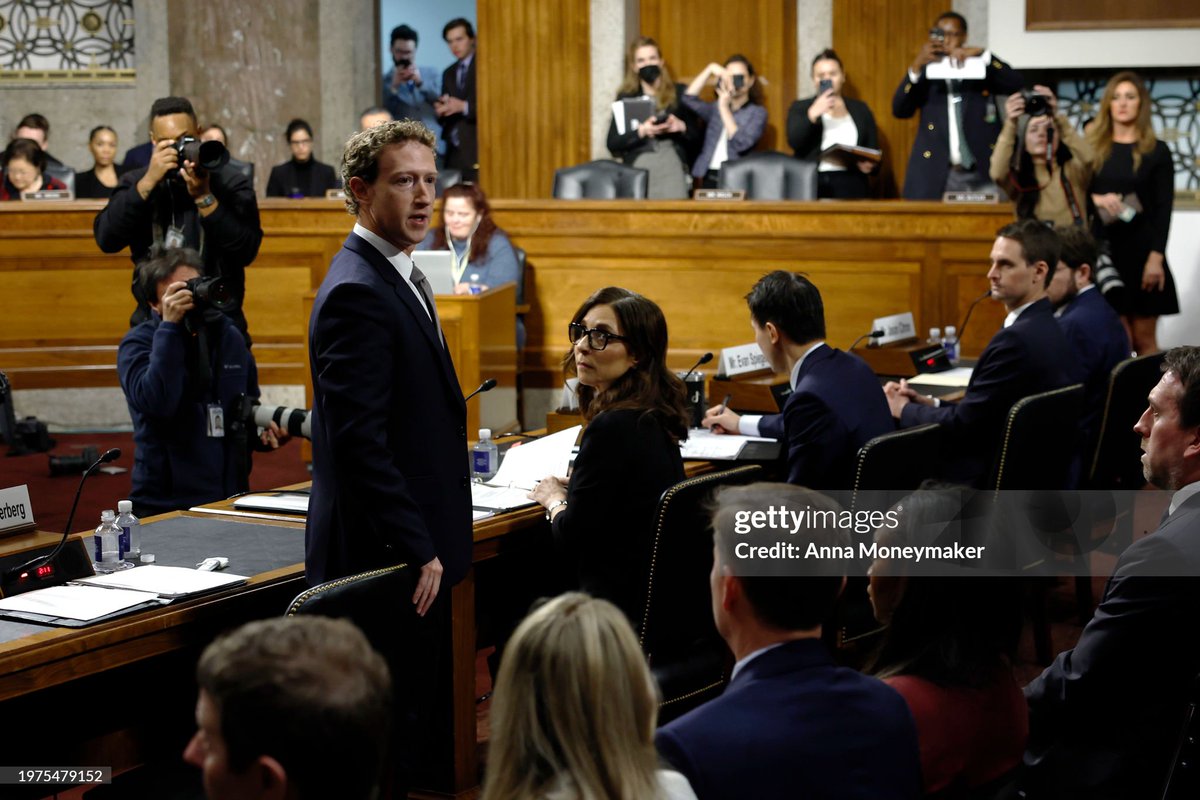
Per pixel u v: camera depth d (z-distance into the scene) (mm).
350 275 2582
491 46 8703
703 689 2918
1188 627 2168
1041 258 4203
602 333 3014
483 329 5738
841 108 7680
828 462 3527
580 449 2982
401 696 2463
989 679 1810
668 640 2873
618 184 7352
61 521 5309
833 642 3342
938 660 1808
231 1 9641
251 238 4500
